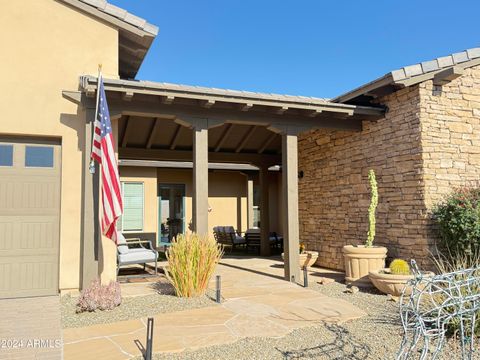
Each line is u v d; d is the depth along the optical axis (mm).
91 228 6609
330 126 8477
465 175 7660
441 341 3115
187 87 6902
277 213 16750
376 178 8438
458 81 7820
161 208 15211
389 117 8172
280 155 13344
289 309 5672
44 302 6188
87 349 4148
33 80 6891
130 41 8141
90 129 6742
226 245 15141
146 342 4199
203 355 4047
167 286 7234
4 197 6719
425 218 7242
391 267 6816
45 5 7121
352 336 4613
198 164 7348
